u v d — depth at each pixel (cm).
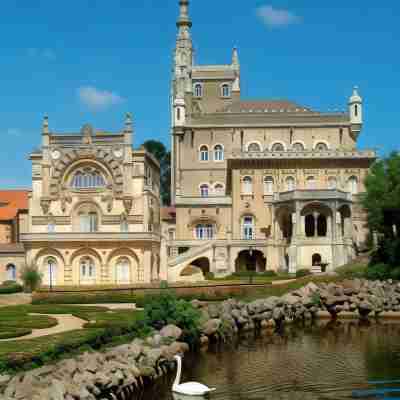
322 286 6875
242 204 10662
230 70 13875
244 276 9125
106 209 9750
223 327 4984
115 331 3972
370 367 3847
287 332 5422
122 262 9375
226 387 3400
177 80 14062
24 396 2550
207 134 11550
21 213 11375
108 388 3088
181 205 10794
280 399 3152
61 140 9919
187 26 15012
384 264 7825
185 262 9800
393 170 8581
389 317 6500
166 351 3806
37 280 8206
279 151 10625
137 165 9806
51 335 3844
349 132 11412
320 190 9394
